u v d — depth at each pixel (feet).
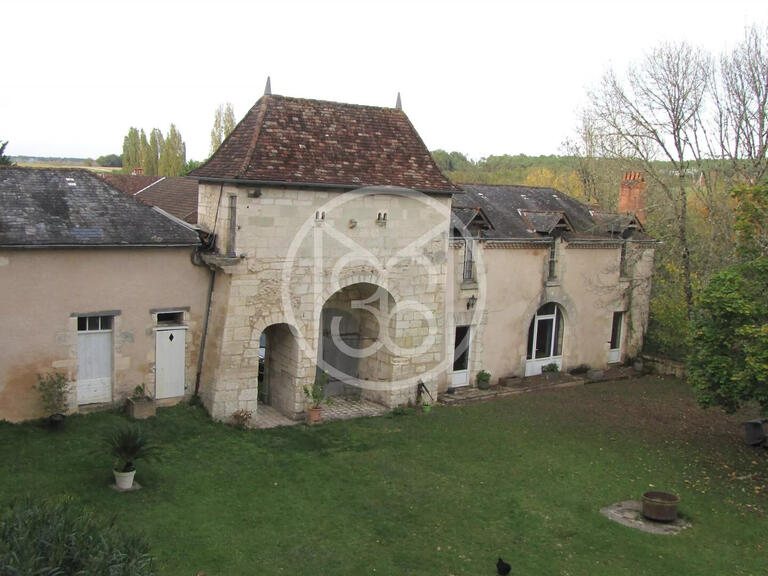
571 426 61.57
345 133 59.67
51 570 23.18
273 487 44.88
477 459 52.37
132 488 42.06
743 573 37.76
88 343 51.72
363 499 44.27
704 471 52.39
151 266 53.26
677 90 78.18
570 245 76.54
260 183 52.85
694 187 90.22
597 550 39.55
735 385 48.60
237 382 55.26
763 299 49.60
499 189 82.94
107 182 55.42
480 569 36.83
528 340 76.38
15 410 48.49
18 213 48.98
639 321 85.35
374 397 65.21
